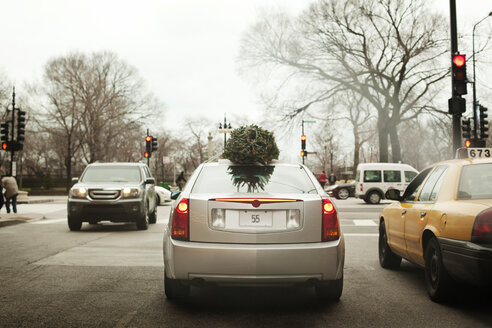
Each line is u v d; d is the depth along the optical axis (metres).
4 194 20.00
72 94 48.78
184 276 4.92
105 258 8.77
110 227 14.85
